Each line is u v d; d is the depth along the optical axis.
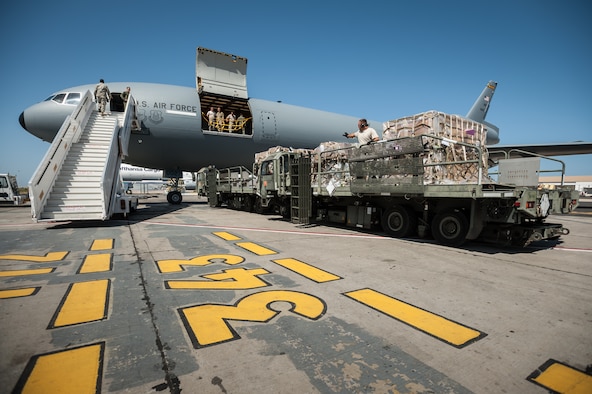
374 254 5.57
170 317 2.86
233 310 3.03
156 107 16.05
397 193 6.56
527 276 4.24
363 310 3.04
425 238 7.22
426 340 2.45
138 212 14.38
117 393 1.78
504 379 1.95
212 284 3.83
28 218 11.76
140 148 16.61
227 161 19.72
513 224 5.81
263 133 19.11
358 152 7.48
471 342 2.42
